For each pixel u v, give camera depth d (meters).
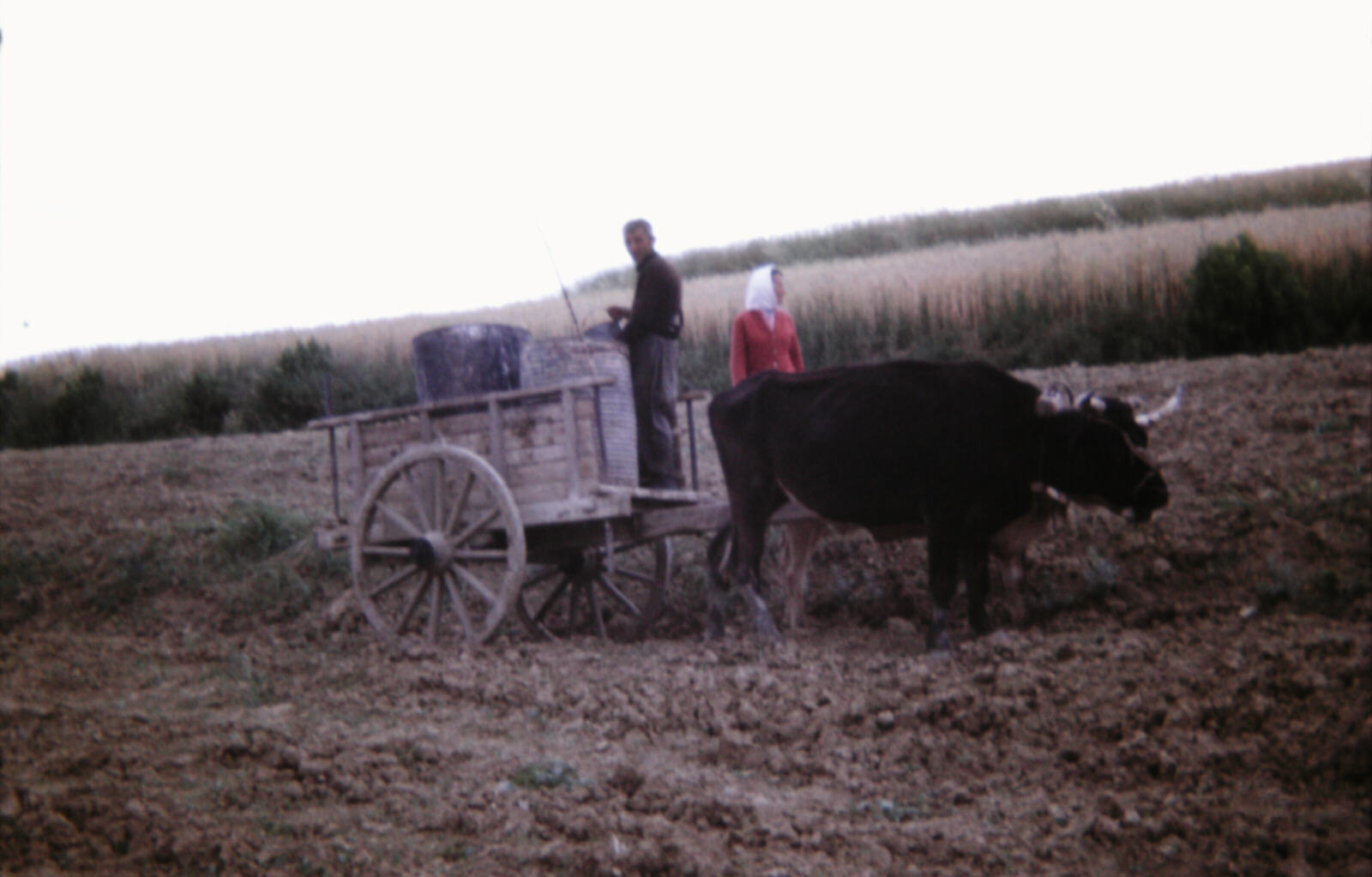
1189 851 4.69
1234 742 5.53
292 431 20.50
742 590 8.51
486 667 7.88
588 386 8.11
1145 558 9.11
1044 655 6.92
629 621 10.23
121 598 11.78
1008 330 23.28
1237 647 6.52
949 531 7.81
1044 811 5.16
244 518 12.91
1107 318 22.17
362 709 7.11
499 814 5.22
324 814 5.27
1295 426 11.47
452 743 6.27
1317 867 4.52
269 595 11.28
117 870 4.59
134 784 5.52
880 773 5.73
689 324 26.91
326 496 14.66
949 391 7.89
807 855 4.81
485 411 8.72
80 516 14.26
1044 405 7.57
